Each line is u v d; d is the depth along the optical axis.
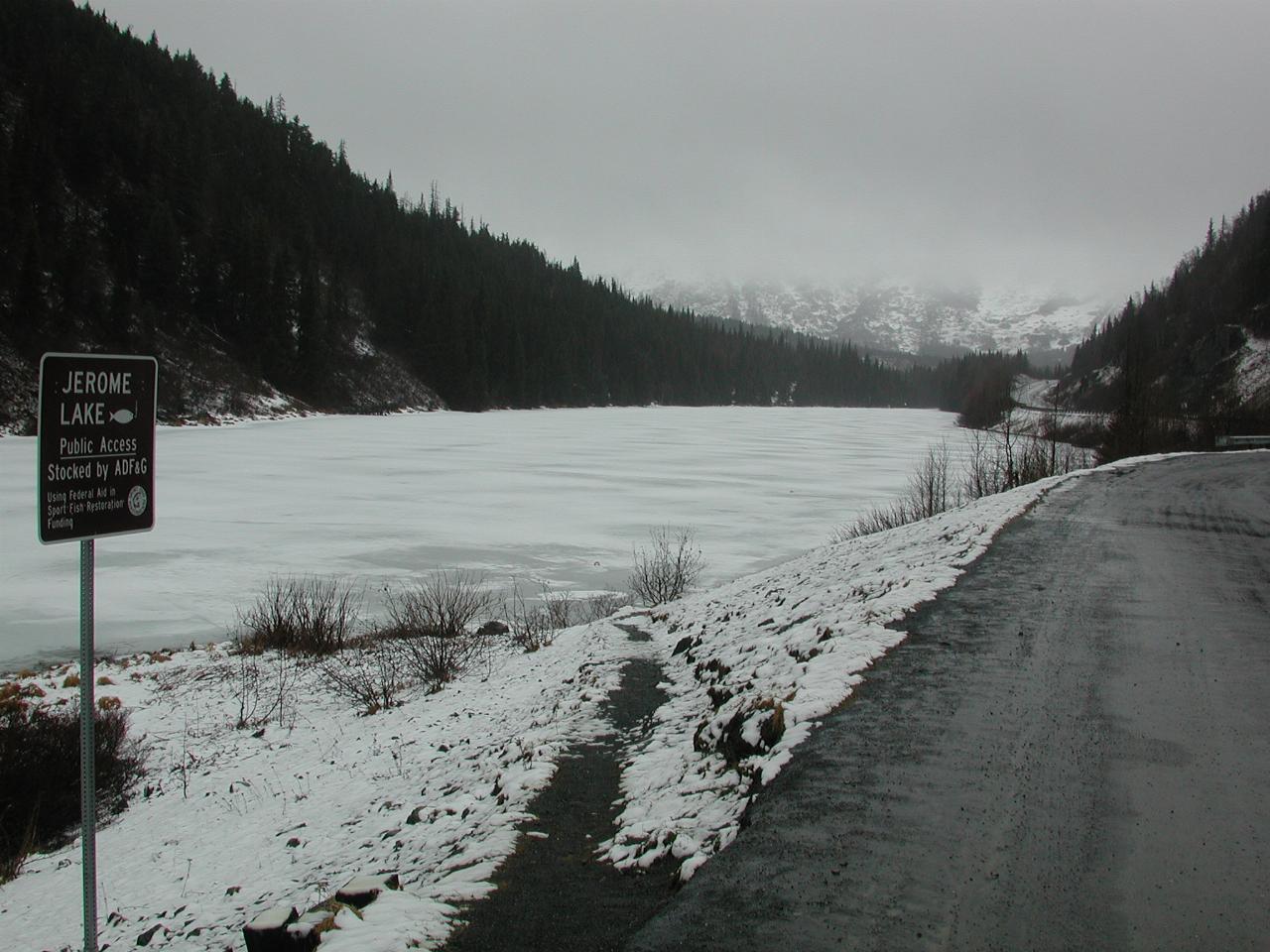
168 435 59.56
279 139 118.88
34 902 6.39
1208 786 4.62
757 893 3.64
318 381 89.50
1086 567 10.98
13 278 64.00
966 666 6.77
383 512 29.78
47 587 19.20
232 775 8.95
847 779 4.72
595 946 3.55
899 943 3.26
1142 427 39.81
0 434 53.78
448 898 4.11
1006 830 4.14
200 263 84.56
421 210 143.38
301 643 14.66
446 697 10.79
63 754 8.53
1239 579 10.38
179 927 5.29
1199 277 109.88
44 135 76.44
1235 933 3.31
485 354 117.50
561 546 24.45
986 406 90.75
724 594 13.72
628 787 5.66
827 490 37.69
